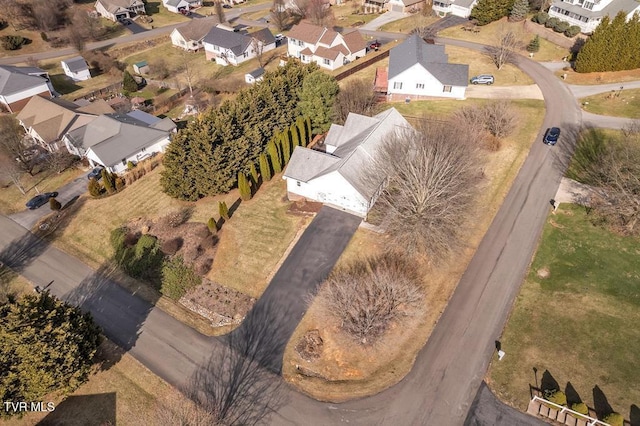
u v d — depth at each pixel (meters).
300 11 118.25
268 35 105.19
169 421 32.25
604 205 48.16
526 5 95.19
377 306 37.28
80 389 35.88
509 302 39.66
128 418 33.72
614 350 35.09
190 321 40.97
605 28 70.94
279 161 57.53
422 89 73.06
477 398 32.84
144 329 40.41
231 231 49.59
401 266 43.03
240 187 52.22
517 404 32.25
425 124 53.09
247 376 35.69
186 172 53.22
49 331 31.70
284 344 37.84
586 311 38.25
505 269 42.75
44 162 65.31
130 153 62.84
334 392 33.97
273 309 40.84
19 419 33.66
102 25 121.25
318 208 51.22
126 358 37.84
